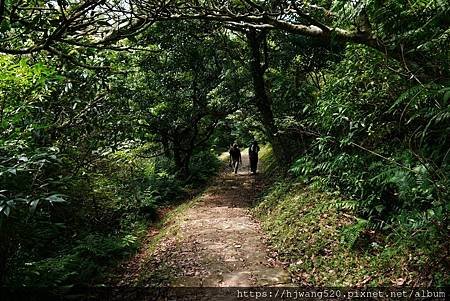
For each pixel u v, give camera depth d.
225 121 17.98
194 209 12.02
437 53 4.18
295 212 7.86
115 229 9.48
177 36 12.79
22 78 3.72
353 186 6.53
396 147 5.67
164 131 16.73
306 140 10.79
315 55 11.01
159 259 7.46
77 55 4.39
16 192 3.28
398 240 4.47
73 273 5.71
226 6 4.38
